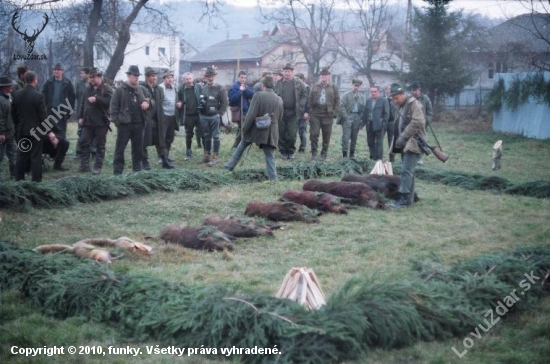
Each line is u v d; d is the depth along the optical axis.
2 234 8.57
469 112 38.12
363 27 45.75
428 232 9.45
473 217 10.59
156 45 55.47
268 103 12.96
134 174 12.15
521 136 28.83
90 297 5.89
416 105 11.06
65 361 5.02
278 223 9.59
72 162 15.48
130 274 6.33
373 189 11.76
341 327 4.98
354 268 7.44
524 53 32.19
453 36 38.94
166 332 5.41
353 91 17.17
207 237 8.21
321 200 10.53
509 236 9.25
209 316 5.25
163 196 11.70
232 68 58.38
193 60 61.00
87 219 9.81
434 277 6.50
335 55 47.31
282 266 7.54
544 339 5.66
